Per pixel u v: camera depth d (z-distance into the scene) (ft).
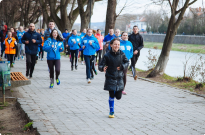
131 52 29.43
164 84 34.68
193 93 29.40
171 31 41.11
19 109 21.93
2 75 22.66
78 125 17.90
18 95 25.88
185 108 23.20
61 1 89.81
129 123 18.69
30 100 24.08
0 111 21.44
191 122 19.29
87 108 22.30
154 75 41.47
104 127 17.69
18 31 59.62
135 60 34.71
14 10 175.52
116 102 24.70
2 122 18.92
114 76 19.81
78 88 30.60
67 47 49.49
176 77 41.83
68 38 49.34
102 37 52.95
